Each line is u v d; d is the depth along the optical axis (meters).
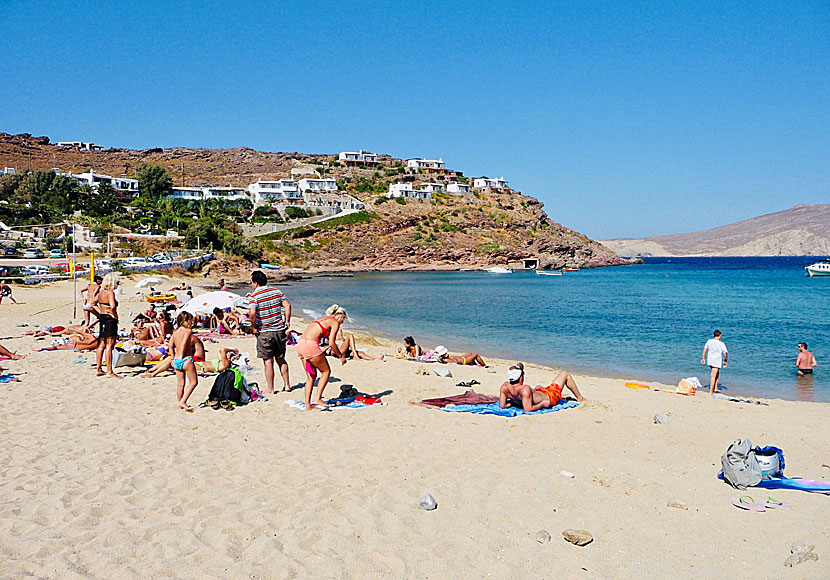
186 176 165.12
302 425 7.63
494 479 5.72
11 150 175.88
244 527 4.56
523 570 4.04
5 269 38.41
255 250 91.31
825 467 6.22
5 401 8.62
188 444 6.73
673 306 42.31
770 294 57.66
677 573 4.02
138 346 12.12
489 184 164.88
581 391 11.26
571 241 151.38
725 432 7.69
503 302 45.59
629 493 5.40
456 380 11.84
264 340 9.50
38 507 4.82
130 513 4.78
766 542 4.47
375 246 114.75
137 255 66.94
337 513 4.88
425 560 4.14
